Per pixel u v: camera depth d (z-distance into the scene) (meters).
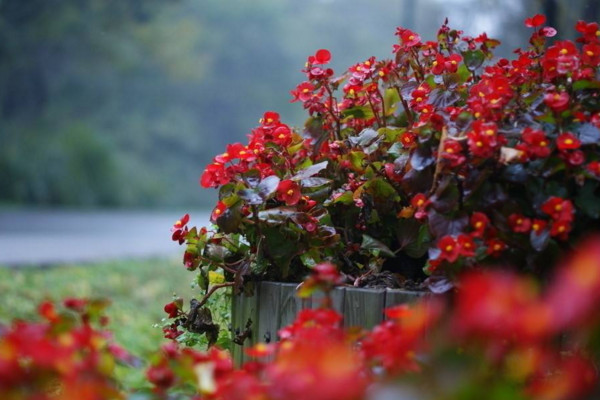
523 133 2.31
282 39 47.06
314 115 3.31
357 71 3.10
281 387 1.62
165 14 36.62
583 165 2.33
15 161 30.05
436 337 1.80
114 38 33.62
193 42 41.09
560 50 2.60
